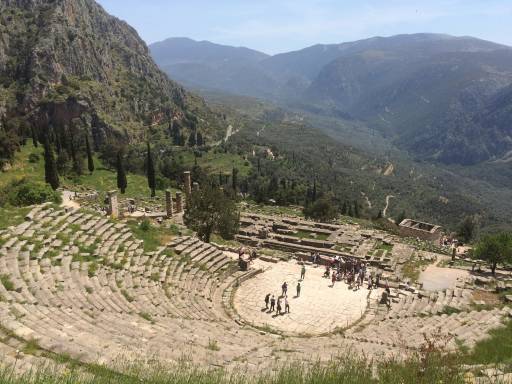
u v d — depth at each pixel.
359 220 84.56
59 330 15.31
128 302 23.44
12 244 25.67
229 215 44.31
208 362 14.02
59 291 21.75
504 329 19.59
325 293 34.56
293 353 17.33
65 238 28.78
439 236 67.94
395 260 46.69
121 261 29.17
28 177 86.56
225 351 16.75
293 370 12.58
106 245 30.56
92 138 170.12
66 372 9.98
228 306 30.73
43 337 13.42
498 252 42.03
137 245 32.59
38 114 169.12
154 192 89.62
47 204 33.22
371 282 36.12
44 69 181.62
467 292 32.09
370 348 19.17
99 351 13.11
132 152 155.88
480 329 20.00
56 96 173.00
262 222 60.75
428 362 12.99
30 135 120.19
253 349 17.97
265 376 11.89
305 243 50.78
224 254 39.41
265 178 173.75
